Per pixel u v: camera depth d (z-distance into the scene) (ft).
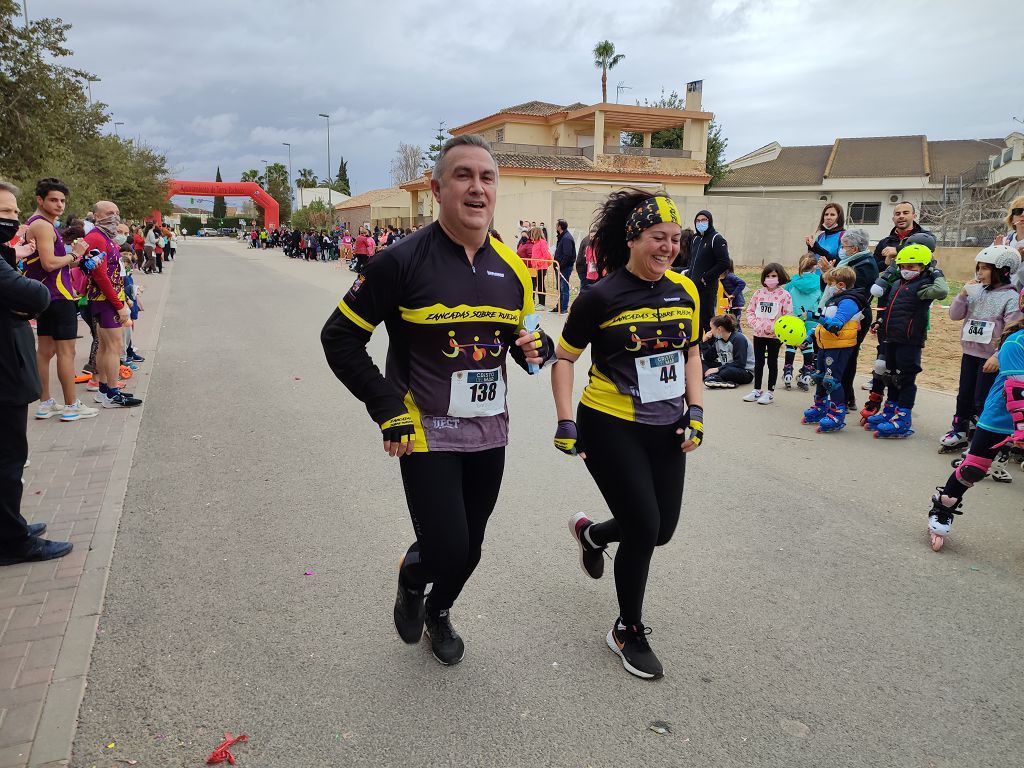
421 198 127.85
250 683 9.19
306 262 112.37
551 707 8.84
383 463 17.52
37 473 16.62
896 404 20.18
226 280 72.84
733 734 8.40
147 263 83.82
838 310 19.75
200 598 11.24
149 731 8.29
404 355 8.54
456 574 8.66
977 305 17.67
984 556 12.92
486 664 9.69
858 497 15.64
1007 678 9.46
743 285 30.35
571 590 11.66
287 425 20.70
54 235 19.42
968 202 105.91
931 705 8.93
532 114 119.34
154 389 25.08
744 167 157.17
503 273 8.71
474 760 7.93
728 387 26.40
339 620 10.68
